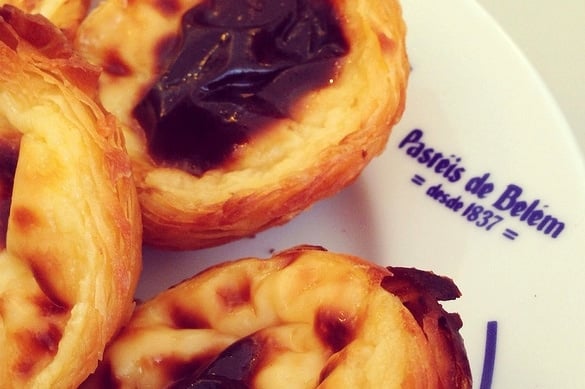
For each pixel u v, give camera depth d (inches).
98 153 7.8
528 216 9.3
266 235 9.8
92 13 9.7
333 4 9.5
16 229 7.5
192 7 9.6
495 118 9.8
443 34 10.2
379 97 9.3
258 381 7.8
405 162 9.8
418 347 7.6
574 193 9.3
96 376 8.1
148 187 9.0
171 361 8.1
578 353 8.7
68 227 7.5
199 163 9.2
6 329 7.4
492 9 11.9
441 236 9.4
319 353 7.9
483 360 8.7
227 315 8.3
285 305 8.1
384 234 9.6
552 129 9.7
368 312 7.8
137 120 9.3
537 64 11.5
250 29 9.3
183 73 9.2
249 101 9.2
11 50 7.8
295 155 9.1
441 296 8.2
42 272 7.5
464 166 9.7
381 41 9.4
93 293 7.5
